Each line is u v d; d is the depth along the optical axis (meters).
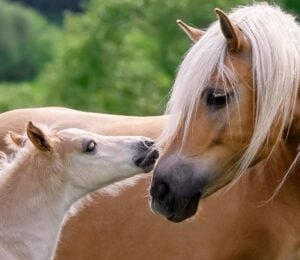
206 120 10.86
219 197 11.72
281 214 11.45
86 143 12.16
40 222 12.08
